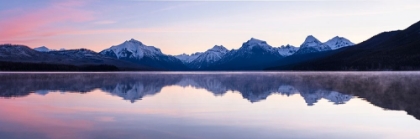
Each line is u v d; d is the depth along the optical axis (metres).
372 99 24.97
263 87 39.78
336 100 24.92
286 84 45.56
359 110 19.77
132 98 27.36
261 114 18.84
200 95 30.00
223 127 15.20
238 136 13.48
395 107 20.64
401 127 14.97
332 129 14.76
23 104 23.27
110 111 20.05
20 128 15.03
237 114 18.83
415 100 23.86
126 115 18.58
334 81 52.19
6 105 22.72
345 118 17.25
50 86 42.03
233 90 35.53
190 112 19.64
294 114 18.72
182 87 41.25
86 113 19.30
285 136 13.52
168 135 13.68
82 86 42.38
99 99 26.56
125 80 61.59
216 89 37.19
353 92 31.02
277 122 16.38
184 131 14.40
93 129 14.81
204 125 15.70
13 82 50.84
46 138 13.20
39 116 18.23
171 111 20.02
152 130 14.61
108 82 53.31
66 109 20.89
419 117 17.16
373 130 14.50
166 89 37.88
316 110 20.14
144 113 19.30
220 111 20.03
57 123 16.20
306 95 28.95
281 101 24.91
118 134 13.87
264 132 14.21
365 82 47.16
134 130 14.61
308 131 14.39
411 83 42.91
